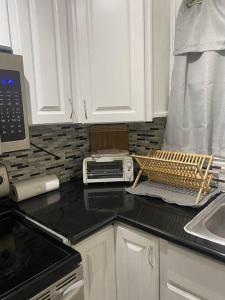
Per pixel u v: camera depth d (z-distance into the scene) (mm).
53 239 1046
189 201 1269
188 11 1360
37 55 1192
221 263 902
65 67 1319
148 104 1312
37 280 794
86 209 1301
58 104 1312
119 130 1821
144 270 1159
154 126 1673
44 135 1594
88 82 1357
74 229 1089
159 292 1143
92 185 1668
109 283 1247
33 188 1459
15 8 1090
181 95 1449
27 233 1113
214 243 940
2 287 758
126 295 1264
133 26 1239
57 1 1248
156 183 1545
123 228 1202
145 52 1257
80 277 940
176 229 1051
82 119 1411
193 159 1370
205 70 1338
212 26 1286
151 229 1066
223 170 1395
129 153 1767
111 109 1359
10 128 1070
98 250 1163
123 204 1340
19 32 1111
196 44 1346
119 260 1250
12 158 1457
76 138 1787
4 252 967
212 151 1407
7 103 1047
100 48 1309
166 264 1077
